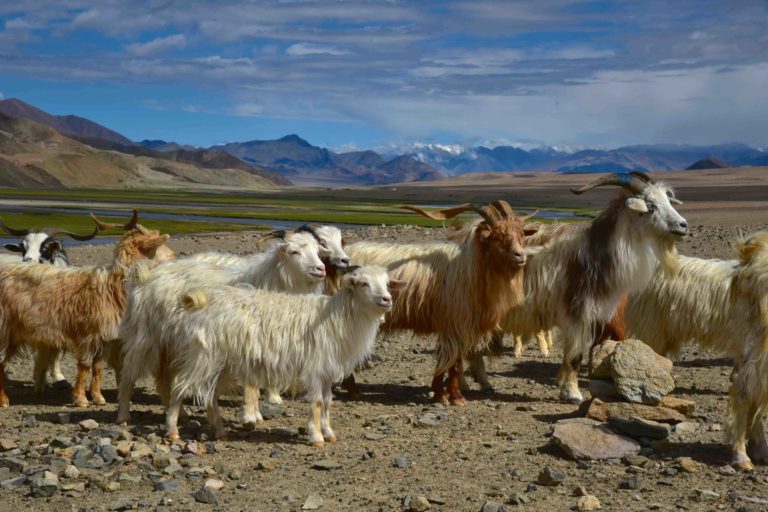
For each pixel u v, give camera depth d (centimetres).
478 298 1164
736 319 852
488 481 802
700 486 778
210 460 880
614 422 923
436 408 1145
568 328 1193
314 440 944
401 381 1335
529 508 721
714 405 1122
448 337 1180
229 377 964
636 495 747
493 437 974
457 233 1267
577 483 792
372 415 1103
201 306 943
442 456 891
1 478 802
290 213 8888
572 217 7950
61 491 771
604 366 1047
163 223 6141
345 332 947
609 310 1192
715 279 1241
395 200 17400
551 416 1081
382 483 799
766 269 812
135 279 1013
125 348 1022
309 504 731
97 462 847
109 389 1279
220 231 5169
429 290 1188
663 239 1173
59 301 1124
